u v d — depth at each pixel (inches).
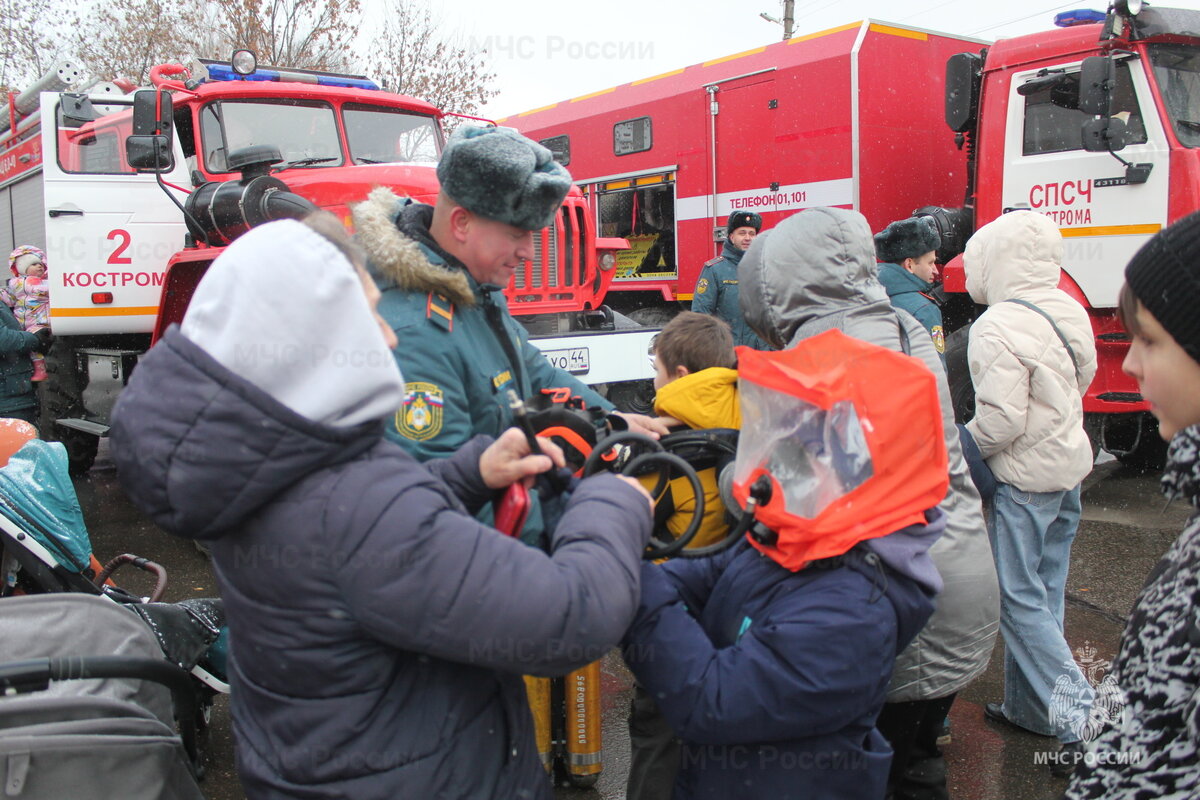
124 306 239.3
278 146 235.9
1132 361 50.8
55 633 71.7
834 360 59.1
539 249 223.6
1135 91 216.5
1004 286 113.7
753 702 57.5
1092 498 234.2
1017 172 238.8
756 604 62.8
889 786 84.8
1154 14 210.7
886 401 57.0
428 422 63.9
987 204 247.4
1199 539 46.3
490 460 55.3
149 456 45.3
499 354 72.5
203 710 120.0
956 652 79.4
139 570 193.3
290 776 49.6
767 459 58.2
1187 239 46.4
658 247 358.6
